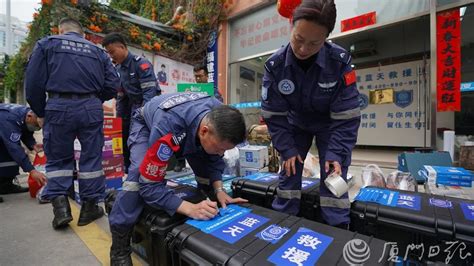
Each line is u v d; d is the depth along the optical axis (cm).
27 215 187
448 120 446
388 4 331
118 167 238
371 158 418
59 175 166
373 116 562
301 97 134
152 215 111
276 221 104
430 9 297
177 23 502
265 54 464
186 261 90
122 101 278
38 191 227
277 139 141
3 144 240
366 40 531
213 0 501
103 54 188
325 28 96
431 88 302
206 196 135
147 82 249
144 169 106
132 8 640
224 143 98
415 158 225
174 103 117
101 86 183
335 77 123
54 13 326
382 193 142
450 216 107
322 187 135
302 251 81
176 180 195
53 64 160
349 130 127
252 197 167
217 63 514
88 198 172
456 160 290
